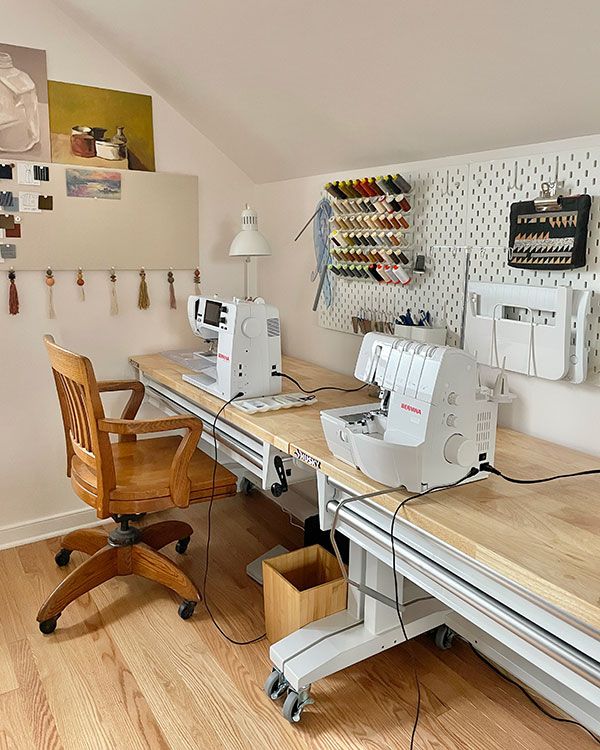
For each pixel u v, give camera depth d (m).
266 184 2.96
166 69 2.41
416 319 2.14
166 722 1.73
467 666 1.98
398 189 2.12
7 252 2.44
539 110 1.58
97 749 1.64
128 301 2.76
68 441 2.29
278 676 1.79
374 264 2.29
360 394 2.21
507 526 1.21
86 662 1.96
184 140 2.78
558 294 1.64
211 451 3.04
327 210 2.55
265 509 3.04
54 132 2.46
